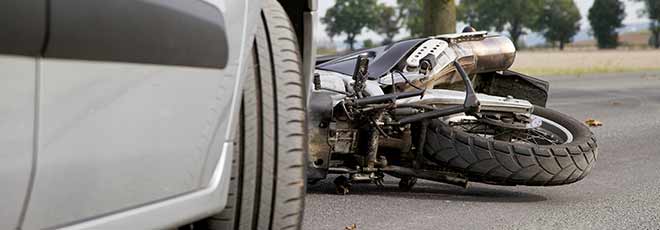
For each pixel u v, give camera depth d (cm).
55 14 367
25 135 370
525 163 1063
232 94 528
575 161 1086
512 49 1291
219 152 526
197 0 472
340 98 1045
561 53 16850
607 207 1085
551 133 1189
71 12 375
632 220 1015
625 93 3262
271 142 588
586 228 968
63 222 404
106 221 431
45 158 383
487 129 1138
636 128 1952
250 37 550
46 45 368
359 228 935
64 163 395
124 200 442
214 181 524
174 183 482
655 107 2562
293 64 610
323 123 1020
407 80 1134
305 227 930
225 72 512
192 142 491
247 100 584
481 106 1092
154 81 444
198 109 489
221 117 519
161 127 459
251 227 590
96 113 409
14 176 369
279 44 609
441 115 1049
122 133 430
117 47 406
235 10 520
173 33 445
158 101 452
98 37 392
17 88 361
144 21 420
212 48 486
